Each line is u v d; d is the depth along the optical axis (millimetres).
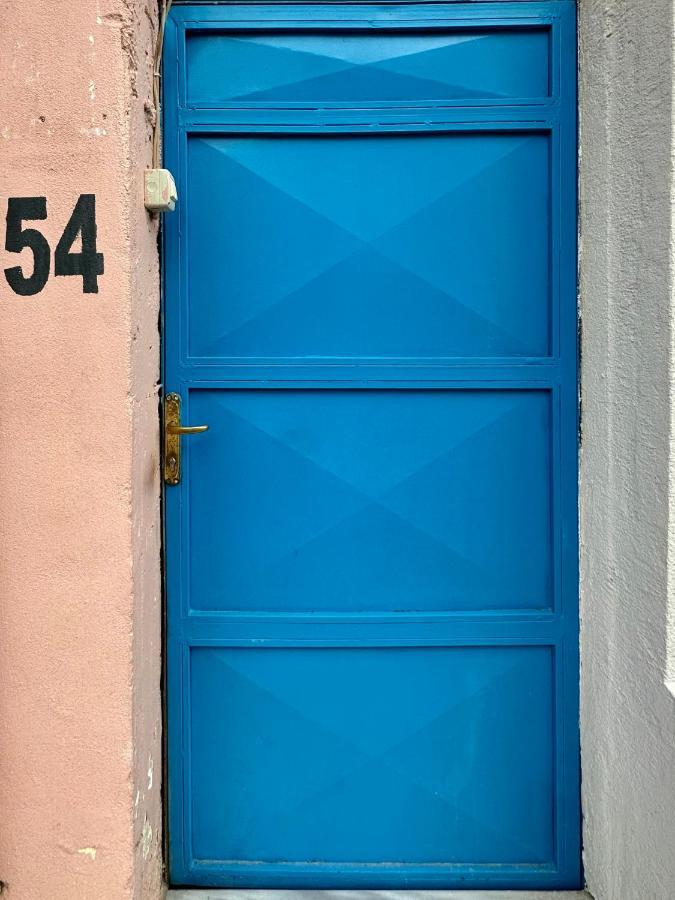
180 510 2324
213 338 2330
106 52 1900
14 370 1936
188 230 2311
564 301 2326
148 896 2143
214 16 2277
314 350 2334
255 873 2357
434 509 2359
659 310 1898
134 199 1968
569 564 2350
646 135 1938
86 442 1938
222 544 2355
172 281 2303
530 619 2355
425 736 2373
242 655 2367
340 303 2332
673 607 1873
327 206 2324
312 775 2367
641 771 1979
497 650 2373
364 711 2373
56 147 1913
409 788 2375
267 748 2375
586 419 2301
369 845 2381
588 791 2307
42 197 1919
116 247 1923
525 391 2352
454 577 2367
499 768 2373
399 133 2307
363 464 2350
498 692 2375
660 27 1868
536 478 2365
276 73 2299
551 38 2293
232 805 2373
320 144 2322
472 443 2354
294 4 2281
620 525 2100
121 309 1930
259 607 2363
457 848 2375
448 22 2283
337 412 2350
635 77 1984
